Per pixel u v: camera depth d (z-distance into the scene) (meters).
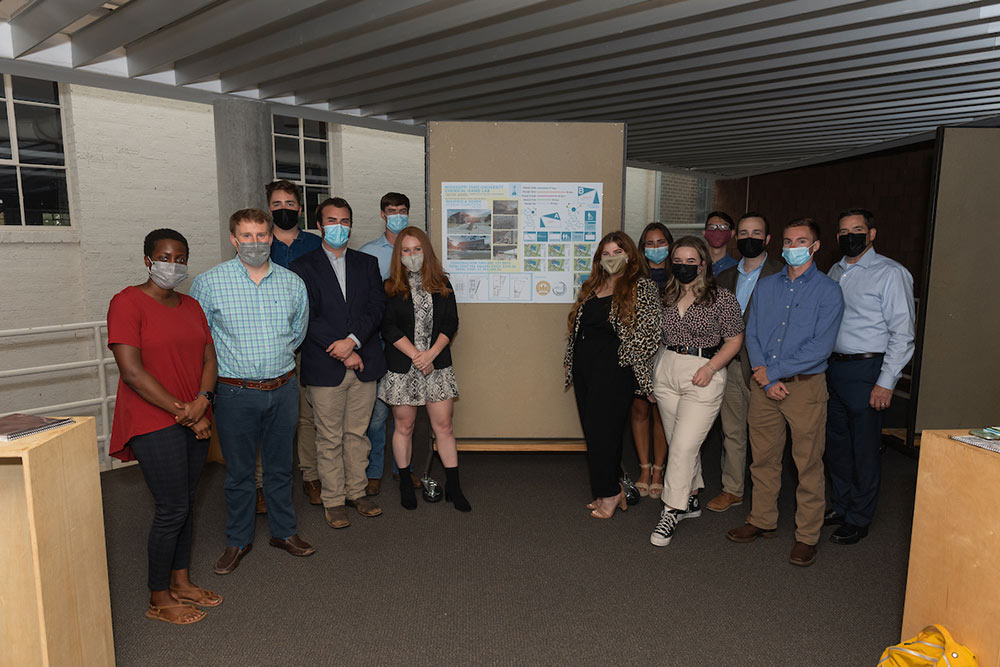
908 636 2.25
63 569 1.99
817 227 3.11
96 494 2.19
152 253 2.46
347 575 3.07
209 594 2.82
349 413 3.63
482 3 3.47
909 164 8.65
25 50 3.84
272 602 2.83
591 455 3.58
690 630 2.63
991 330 4.48
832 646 2.53
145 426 2.47
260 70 4.61
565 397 4.39
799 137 7.67
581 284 4.04
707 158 9.47
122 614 2.74
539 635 2.59
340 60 4.44
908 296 3.22
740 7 3.60
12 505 2.02
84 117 6.64
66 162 6.71
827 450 3.60
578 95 5.50
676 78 4.93
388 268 4.07
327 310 3.40
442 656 2.45
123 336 2.40
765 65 4.53
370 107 5.96
